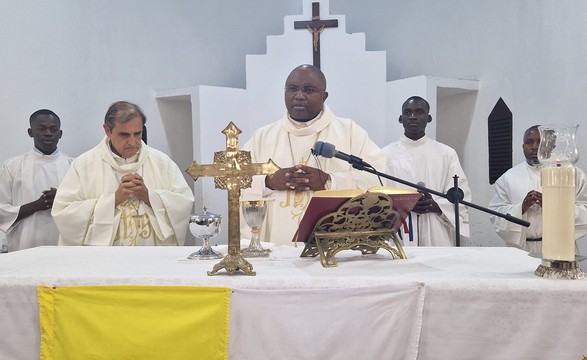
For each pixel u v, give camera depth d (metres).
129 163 3.88
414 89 5.85
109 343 1.80
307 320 1.78
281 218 3.56
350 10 7.14
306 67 3.86
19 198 4.81
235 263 1.91
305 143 3.88
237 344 1.79
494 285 1.75
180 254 2.55
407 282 1.77
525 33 5.56
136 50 6.42
